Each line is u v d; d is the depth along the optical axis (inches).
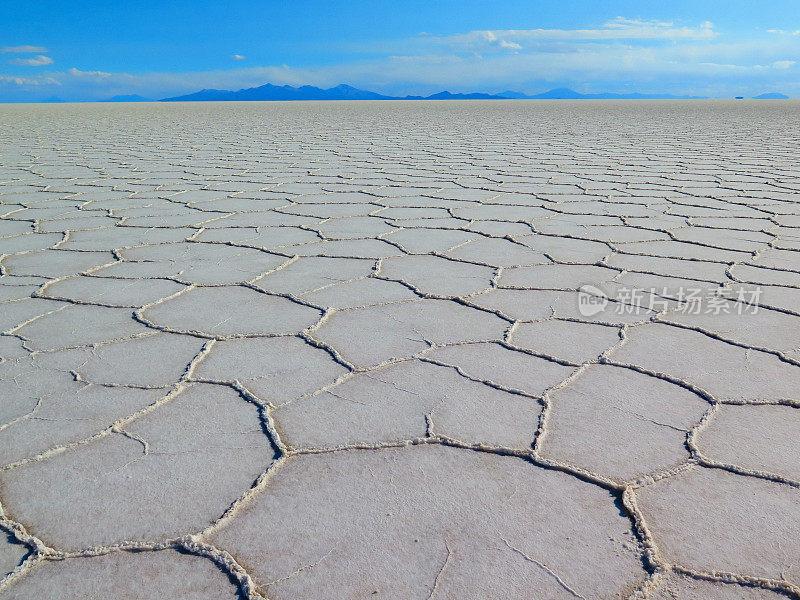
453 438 43.3
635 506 36.0
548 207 132.7
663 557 32.1
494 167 203.2
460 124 454.0
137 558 32.5
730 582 30.5
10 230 112.0
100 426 45.2
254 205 137.8
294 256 93.8
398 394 49.8
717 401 48.1
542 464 40.2
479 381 52.0
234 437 43.7
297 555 32.5
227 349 59.0
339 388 50.9
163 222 119.5
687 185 161.6
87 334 62.7
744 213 124.1
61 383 51.8
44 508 36.3
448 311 69.2
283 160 226.8
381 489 37.9
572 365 54.9
